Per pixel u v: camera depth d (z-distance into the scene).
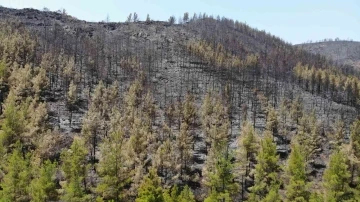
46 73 99.62
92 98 90.94
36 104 77.06
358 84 138.38
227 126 76.44
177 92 116.69
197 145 76.12
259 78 148.25
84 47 140.50
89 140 63.44
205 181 53.50
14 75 83.00
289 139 83.44
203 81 131.88
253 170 55.09
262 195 50.81
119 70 127.25
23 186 43.19
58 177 54.56
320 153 79.19
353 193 52.34
